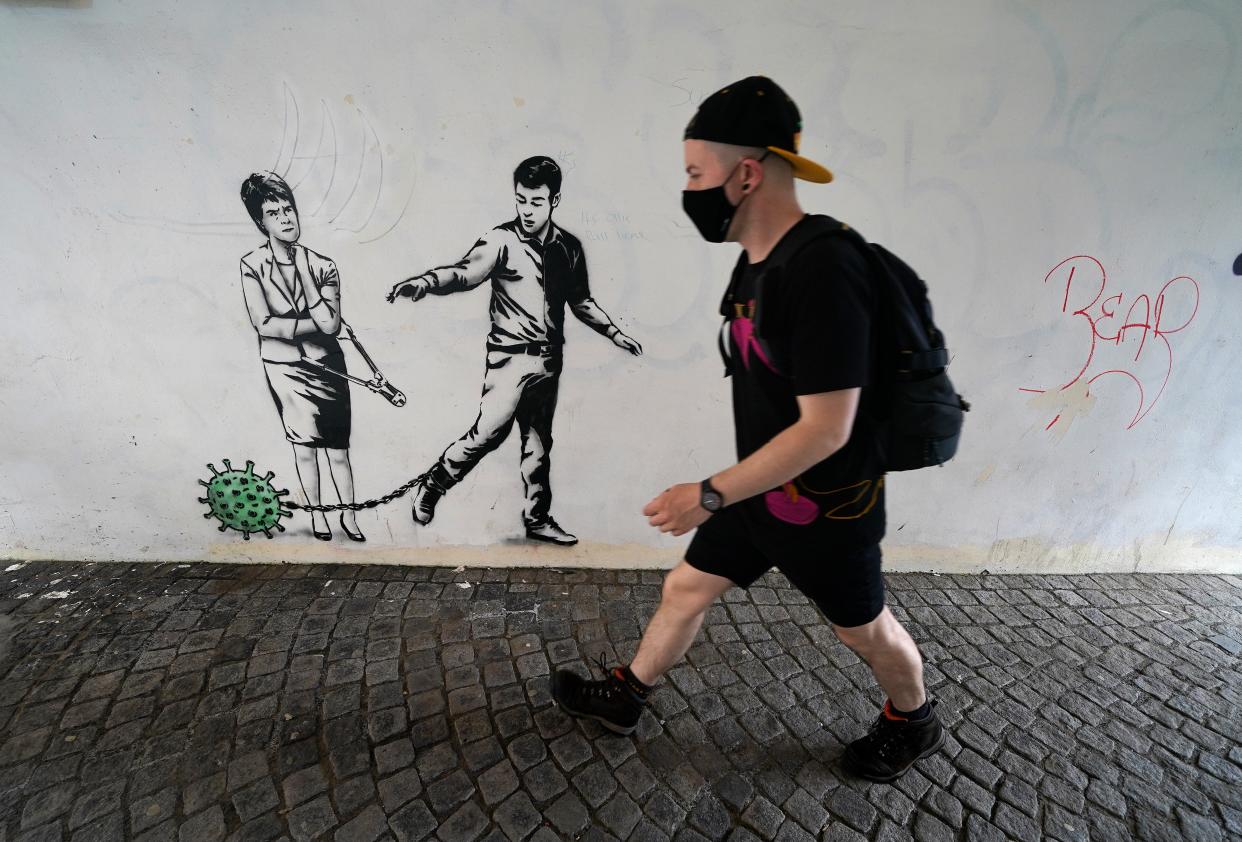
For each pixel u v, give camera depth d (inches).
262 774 73.9
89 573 116.0
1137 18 94.5
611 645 101.1
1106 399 116.6
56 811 68.7
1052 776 79.7
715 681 93.5
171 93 93.2
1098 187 103.0
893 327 51.1
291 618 104.3
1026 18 93.7
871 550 62.5
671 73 93.7
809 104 96.5
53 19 88.8
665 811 71.9
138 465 113.8
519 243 102.0
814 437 48.6
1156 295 110.3
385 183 98.4
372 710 84.6
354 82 93.4
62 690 86.3
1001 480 121.9
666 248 102.6
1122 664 103.1
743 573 72.6
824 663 98.5
